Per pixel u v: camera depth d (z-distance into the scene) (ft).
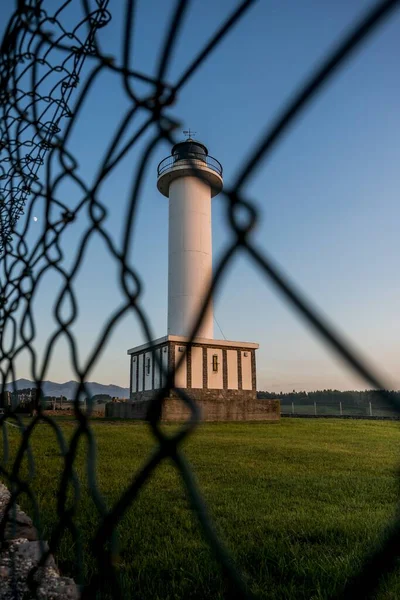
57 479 14.65
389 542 1.15
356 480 16.31
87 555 7.51
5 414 5.07
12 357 4.73
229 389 70.49
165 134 2.27
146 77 2.31
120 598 2.18
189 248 72.38
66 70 4.27
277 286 1.40
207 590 6.64
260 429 45.27
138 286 2.39
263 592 6.54
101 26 3.17
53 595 4.60
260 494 13.65
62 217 3.55
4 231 5.72
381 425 52.65
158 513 10.93
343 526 9.96
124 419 58.90
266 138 1.39
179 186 73.26
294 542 9.09
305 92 1.26
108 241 2.73
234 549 8.38
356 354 1.12
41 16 3.88
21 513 6.88
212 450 25.75
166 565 7.57
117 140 2.71
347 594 1.19
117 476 16.22
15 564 5.20
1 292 5.47
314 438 35.94
